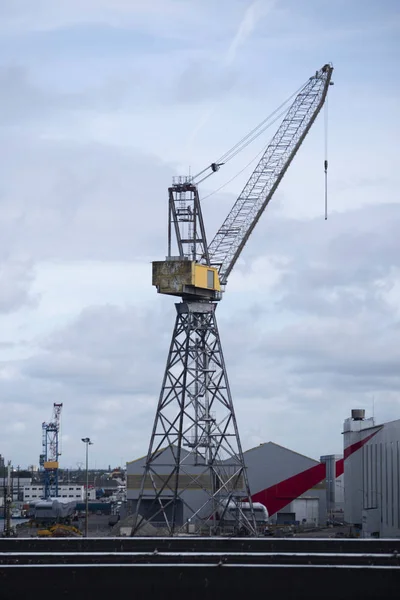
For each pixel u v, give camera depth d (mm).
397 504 148250
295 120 163750
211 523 164250
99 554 63312
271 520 182000
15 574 59688
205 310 145125
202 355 145625
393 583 58781
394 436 152250
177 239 150750
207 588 59594
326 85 163500
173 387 143000
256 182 161875
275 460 183500
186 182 150375
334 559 62750
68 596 59625
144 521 148625
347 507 180000
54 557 63094
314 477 183625
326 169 163625
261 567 59500
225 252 159125
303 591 59219
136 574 59719
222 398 144375
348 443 179500
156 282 144000
